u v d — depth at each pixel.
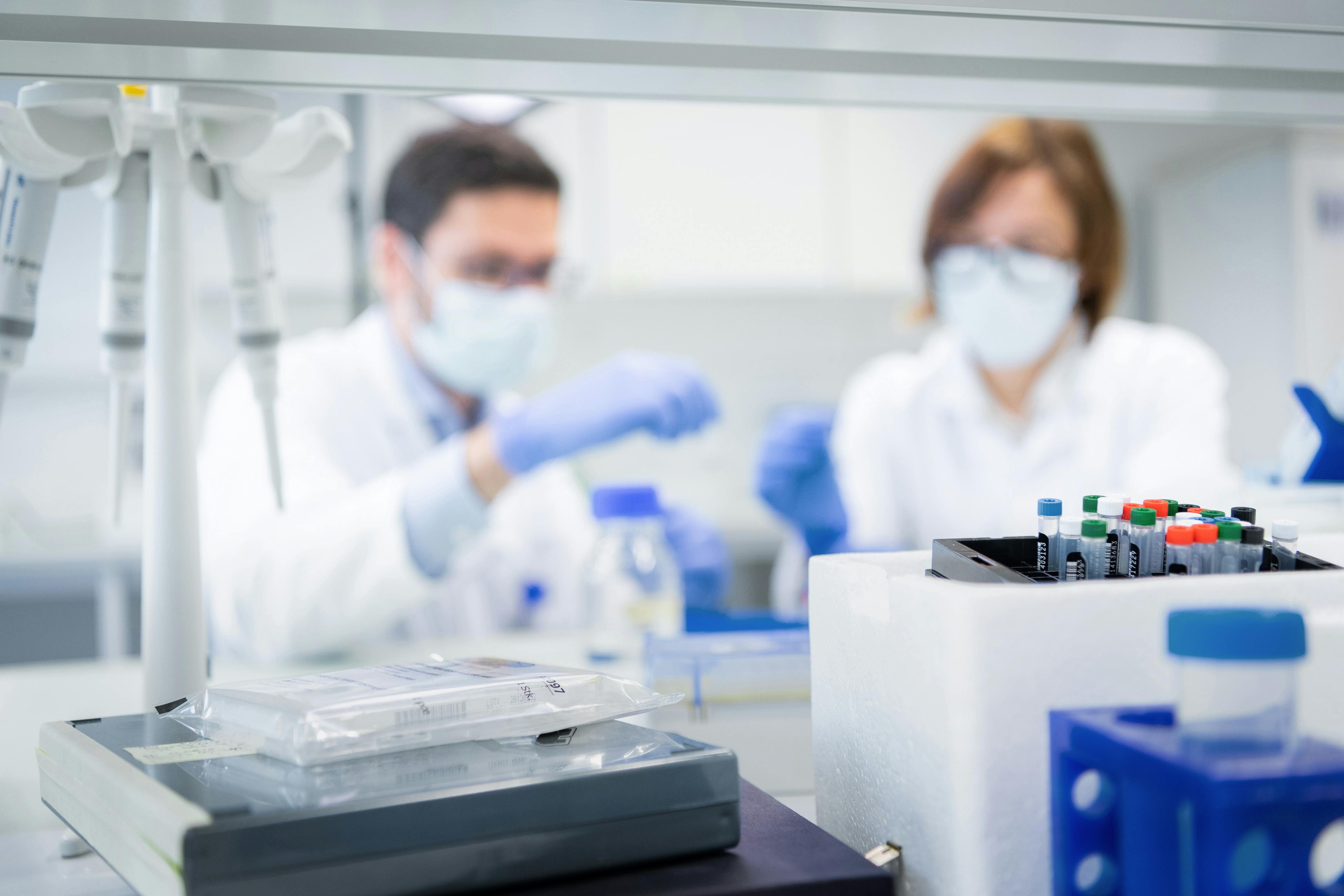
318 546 2.07
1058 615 0.40
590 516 2.82
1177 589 0.41
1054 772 0.39
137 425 2.69
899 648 0.44
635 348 3.07
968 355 2.97
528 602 2.73
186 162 0.61
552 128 2.87
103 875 0.53
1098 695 0.41
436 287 2.66
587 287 2.94
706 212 2.97
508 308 2.70
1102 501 0.49
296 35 0.53
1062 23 0.53
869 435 2.97
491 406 2.74
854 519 2.95
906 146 3.04
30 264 0.60
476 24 0.53
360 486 2.57
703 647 0.85
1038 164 2.90
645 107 2.91
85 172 0.61
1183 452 2.88
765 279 3.01
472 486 2.15
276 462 0.69
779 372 3.13
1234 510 0.53
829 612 0.52
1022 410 2.95
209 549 2.16
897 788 0.45
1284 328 2.92
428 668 0.52
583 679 0.48
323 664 1.26
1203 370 2.94
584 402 2.21
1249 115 0.72
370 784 0.39
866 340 3.16
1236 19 0.53
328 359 2.58
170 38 0.52
